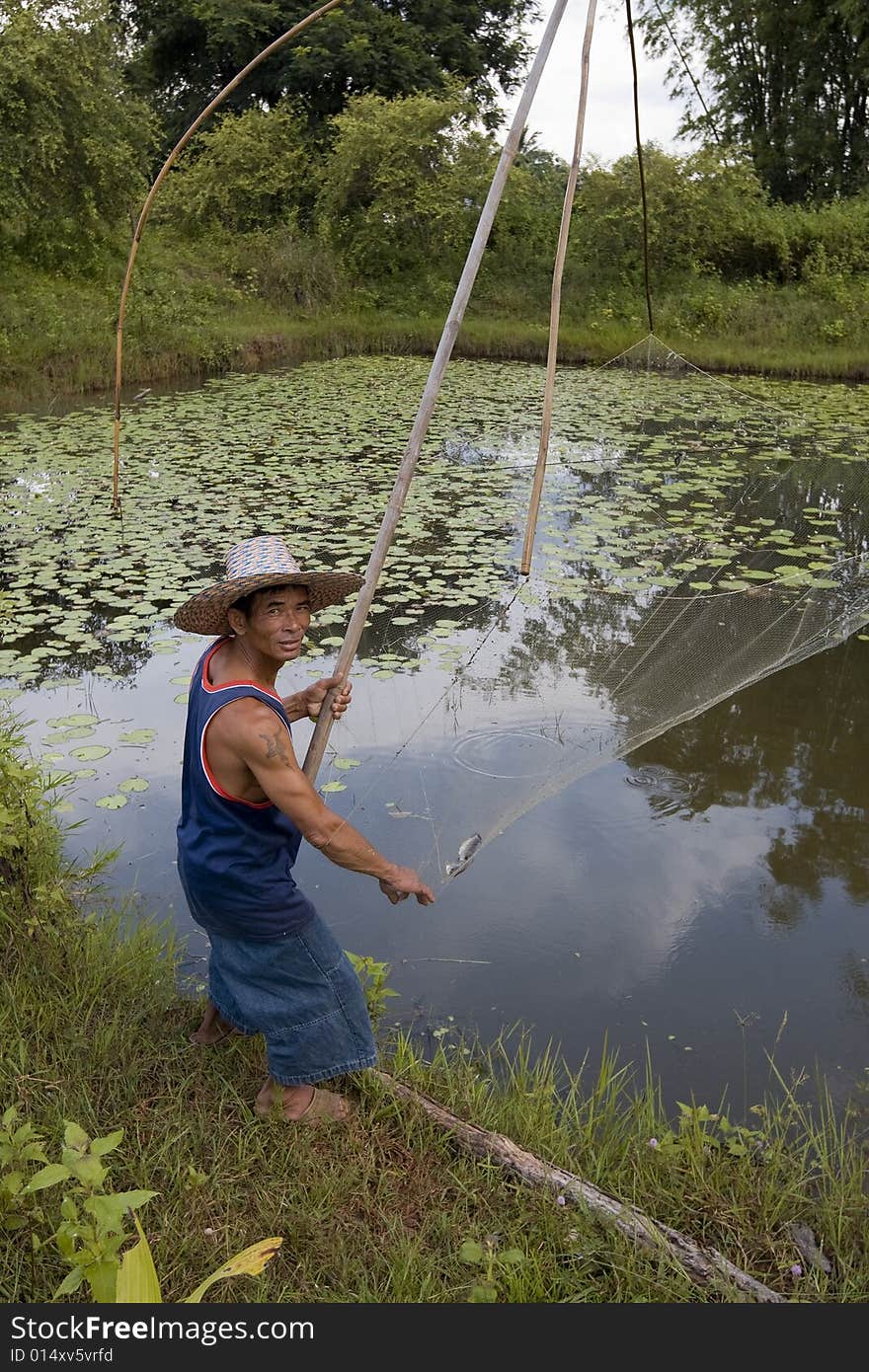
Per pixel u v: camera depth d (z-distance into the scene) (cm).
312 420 1163
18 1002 279
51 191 1614
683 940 343
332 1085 263
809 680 553
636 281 1958
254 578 212
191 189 2034
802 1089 282
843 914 358
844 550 667
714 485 855
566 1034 300
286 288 1895
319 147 2214
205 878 225
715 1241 228
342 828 226
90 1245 178
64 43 1591
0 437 1062
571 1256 217
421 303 1945
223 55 2361
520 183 2042
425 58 2311
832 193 2498
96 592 618
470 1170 240
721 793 436
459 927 347
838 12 2344
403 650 529
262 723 214
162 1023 282
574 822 411
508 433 1089
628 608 505
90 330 1437
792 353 1659
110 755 446
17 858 308
